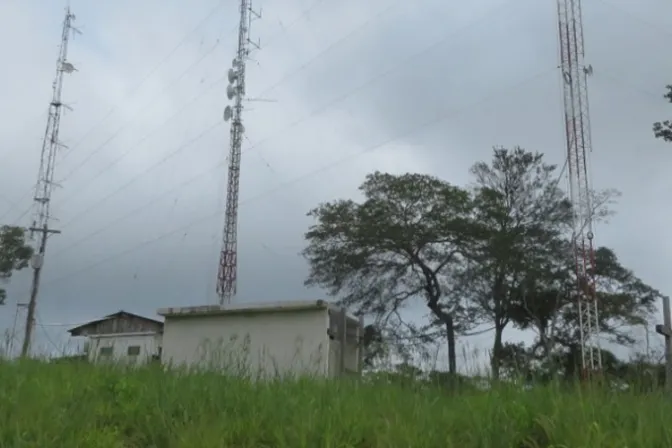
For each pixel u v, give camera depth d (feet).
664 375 23.84
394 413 20.15
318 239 120.57
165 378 27.14
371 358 41.39
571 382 23.18
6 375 27.45
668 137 81.92
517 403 20.29
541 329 91.71
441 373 26.30
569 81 103.40
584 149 102.99
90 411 21.39
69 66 125.18
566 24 103.86
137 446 19.89
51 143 123.24
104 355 37.14
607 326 106.32
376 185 118.21
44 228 119.44
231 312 60.13
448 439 17.69
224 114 116.98
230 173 115.34
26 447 17.92
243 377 28.76
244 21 118.01
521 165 119.65
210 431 19.17
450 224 113.29
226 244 112.37
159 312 63.82
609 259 111.04
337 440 18.19
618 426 17.56
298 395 23.47
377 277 120.47
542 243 114.83
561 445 16.84
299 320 57.36
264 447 19.10
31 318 94.58
